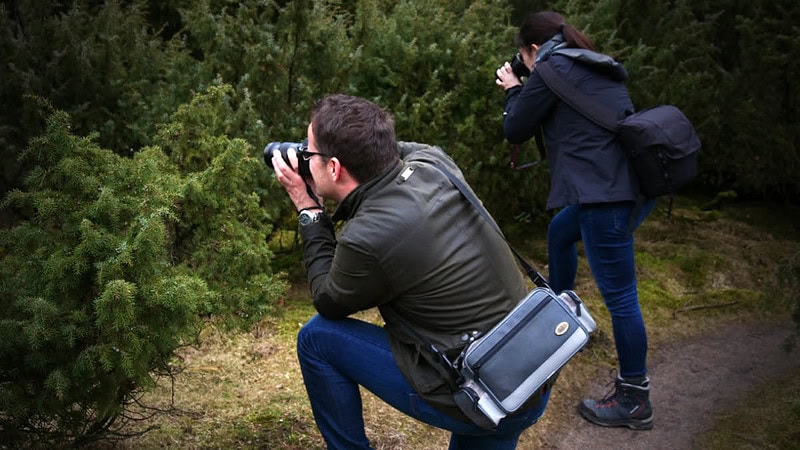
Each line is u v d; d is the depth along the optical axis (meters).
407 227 1.81
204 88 3.68
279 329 3.56
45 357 1.97
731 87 5.10
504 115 3.13
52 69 3.66
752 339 3.92
